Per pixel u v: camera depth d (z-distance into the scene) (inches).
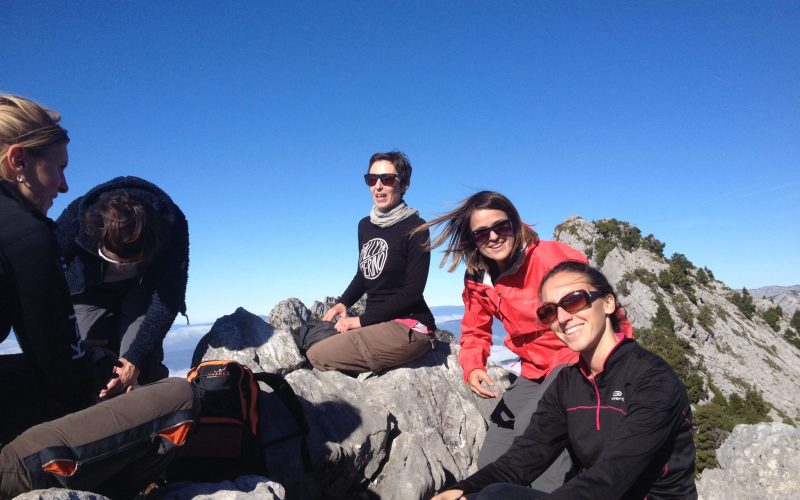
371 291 223.6
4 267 83.1
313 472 158.9
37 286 86.3
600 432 95.3
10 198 90.2
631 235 5487.2
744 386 3735.2
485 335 179.9
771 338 4749.0
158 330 134.2
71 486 85.8
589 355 99.7
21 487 80.1
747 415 3002.0
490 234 153.8
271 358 209.8
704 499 382.3
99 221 119.6
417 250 211.9
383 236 219.0
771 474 350.6
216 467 129.4
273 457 151.2
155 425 96.0
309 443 162.4
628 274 4768.7
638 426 85.1
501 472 103.9
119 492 101.1
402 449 184.5
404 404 205.3
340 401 186.1
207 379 138.3
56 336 90.4
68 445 84.4
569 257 154.0
